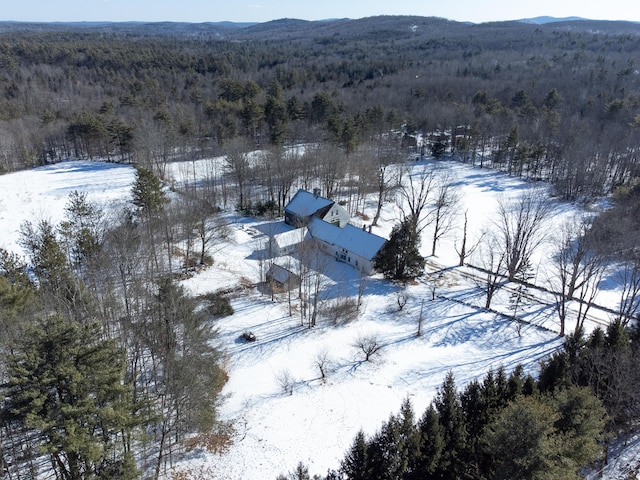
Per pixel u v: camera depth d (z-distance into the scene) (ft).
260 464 90.02
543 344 132.46
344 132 281.74
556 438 66.49
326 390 111.34
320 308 144.15
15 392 59.77
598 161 277.03
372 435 97.81
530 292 164.35
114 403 65.10
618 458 87.25
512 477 63.41
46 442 62.80
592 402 74.38
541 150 296.71
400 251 163.22
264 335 131.44
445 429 78.23
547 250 198.29
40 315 96.53
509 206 247.70
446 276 176.14
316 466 89.92
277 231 205.36
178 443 93.81
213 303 141.49
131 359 102.22
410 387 113.80
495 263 187.01
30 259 152.56
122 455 72.90
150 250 152.87
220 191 243.60
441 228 222.07
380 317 144.77
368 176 238.27
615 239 179.22
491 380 87.20
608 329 107.86
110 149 325.21
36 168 286.87
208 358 97.60
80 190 236.02
